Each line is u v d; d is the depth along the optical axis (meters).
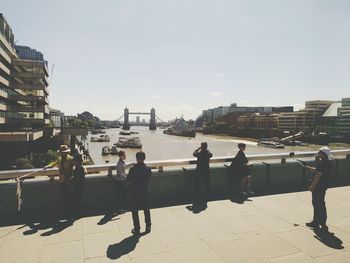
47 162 50.47
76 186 6.82
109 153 93.31
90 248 5.33
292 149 111.69
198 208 7.54
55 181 7.09
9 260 4.90
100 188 7.48
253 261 4.89
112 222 6.55
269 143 120.75
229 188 8.98
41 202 7.03
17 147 49.06
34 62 69.44
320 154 6.36
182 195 8.46
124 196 7.30
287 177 9.85
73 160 6.95
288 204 7.89
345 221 6.69
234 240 5.67
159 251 5.23
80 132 75.62
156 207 7.62
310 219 6.80
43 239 5.67
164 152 102.00
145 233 5.97
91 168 7.35
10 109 63.44
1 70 58.81
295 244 5.51
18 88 69.88
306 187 9.68
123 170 7.32
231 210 7.39
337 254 5.13
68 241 5.60
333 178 10.58
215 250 5.27
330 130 144.38
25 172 6.87
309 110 157.25
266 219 6.78
